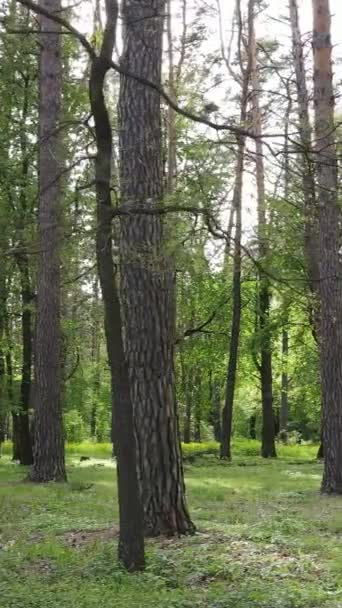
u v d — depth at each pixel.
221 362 32.75
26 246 8.48
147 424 9.05
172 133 14.36
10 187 18.55
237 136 7.45
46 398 16.33
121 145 9.08
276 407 44.75
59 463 16.28
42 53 16.17
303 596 6.15
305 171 7.49
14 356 25.78
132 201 8.39
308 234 9.78
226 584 6.77
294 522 9.94
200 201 7.30
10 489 14.60
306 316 25.44
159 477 9.05
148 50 9.10
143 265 8.24
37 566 7.92
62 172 7.98
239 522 10.50
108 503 12.72
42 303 16.47
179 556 7.73
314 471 19.59
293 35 20.38
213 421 46.66
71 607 6.05
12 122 18.81
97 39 7.81
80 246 8.36
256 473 18.92
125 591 6.55
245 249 7.74
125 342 9.16
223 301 27.31
